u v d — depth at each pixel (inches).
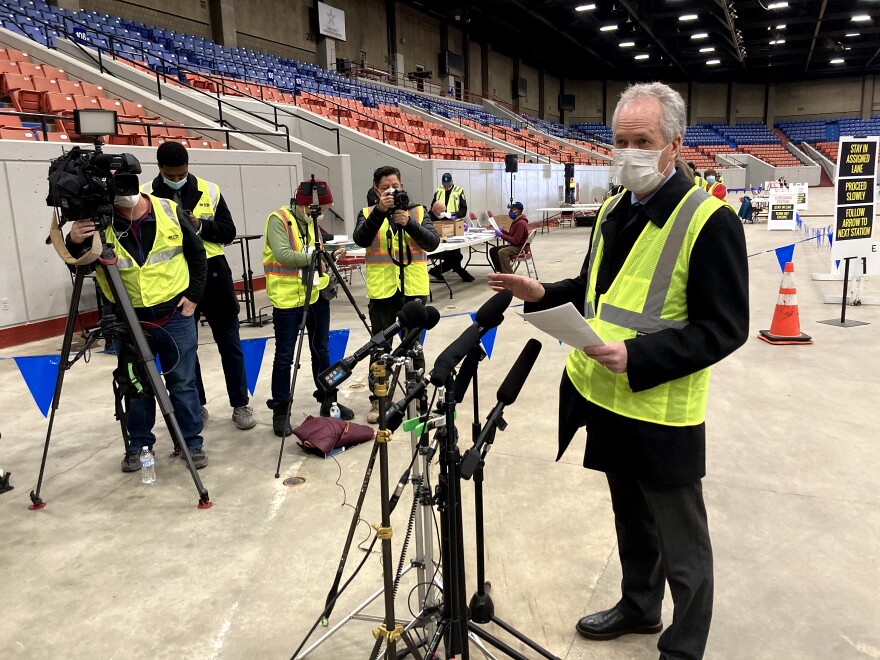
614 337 70.5
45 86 376.5
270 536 115.2
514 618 92.4
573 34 1181.7
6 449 153.7
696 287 65.9
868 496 123.7
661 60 1451.8
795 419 162.4
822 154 1518.2
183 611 95.4
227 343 162.6
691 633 74.1
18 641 89.3
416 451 70.7
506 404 70.3
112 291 125.6
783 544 108.7
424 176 522.3
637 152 67.0
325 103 663.8
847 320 266.8
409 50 1095.0
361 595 98.3
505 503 124.5
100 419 172.2
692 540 72.8
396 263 163.5
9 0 483.5
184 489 133.4
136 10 658.8
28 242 249.0
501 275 80.5
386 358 62.2
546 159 858.8
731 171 1389.0
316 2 885.2
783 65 1481.3
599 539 111.7
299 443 155.3
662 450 69.6
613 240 74.5
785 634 87.4
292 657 83.8
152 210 133.3
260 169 362.3
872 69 1525.6
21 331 249.1
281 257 153.2
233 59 703.1
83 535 116.6
